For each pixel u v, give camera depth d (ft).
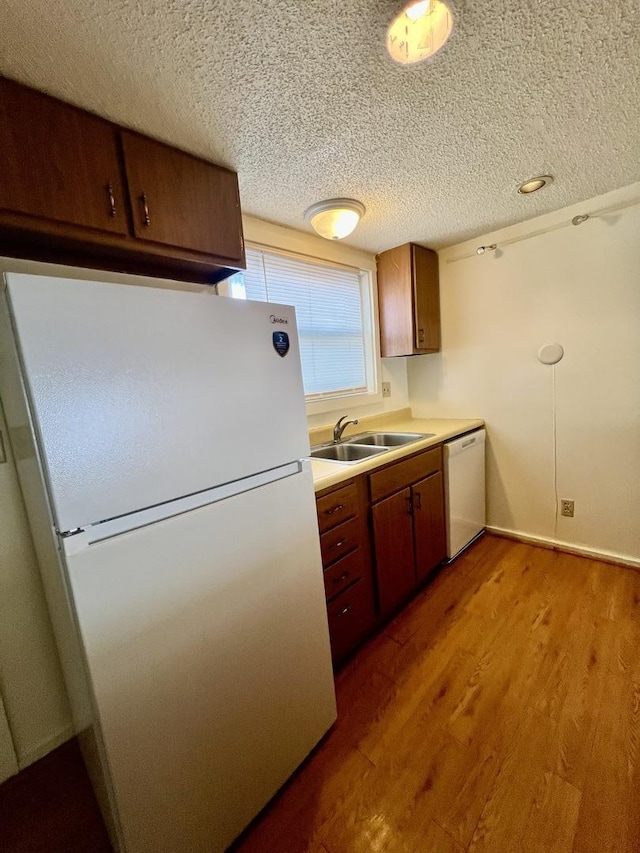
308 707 3.90
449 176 5.23
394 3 2.62
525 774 3.65
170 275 4.78
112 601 2.45
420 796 3.55
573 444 7.35
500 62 3.22
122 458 2.49
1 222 2.95
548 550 7.85
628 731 3.96
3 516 3.97
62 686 4.45
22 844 3.50
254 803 3.38
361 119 3.87
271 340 3.45
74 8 2.43
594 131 4.34
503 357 7.98
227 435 3.10
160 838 2.73
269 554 3.45
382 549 5.80
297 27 2.73
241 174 4.75
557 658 5.02
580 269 6.77
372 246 7.93
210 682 3.00
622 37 3.02
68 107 3.23
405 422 8.98
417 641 5.59
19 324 2.09
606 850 3.03
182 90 3.24
